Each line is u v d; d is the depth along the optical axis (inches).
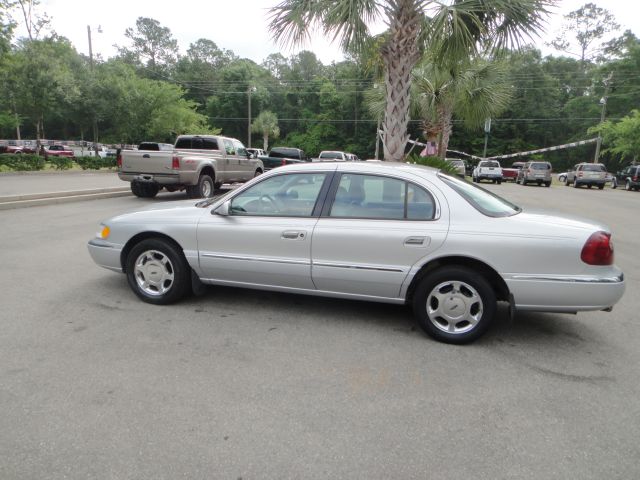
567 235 143.6
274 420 108.4
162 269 183.6
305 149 2529.5
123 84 1200.2
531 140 2210.9
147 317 171.5
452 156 2212.1
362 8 316.5
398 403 117.4
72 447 96.8
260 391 121.2
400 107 354.0
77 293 195.2
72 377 125.3
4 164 804.0
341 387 124.6
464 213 153.2
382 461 95.1
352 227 160.4
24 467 90.6
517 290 146.6
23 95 896.9
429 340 157.5
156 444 98.6
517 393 123.9
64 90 961.5
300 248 165.8
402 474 91.4
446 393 123.0
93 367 131.3
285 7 328.5
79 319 167.0
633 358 147.9
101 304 183.3
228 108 2655.0
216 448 97.8
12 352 139.1
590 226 147.7
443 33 312.3
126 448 97.0
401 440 102.3
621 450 100.4
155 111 1334.9
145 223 184.1
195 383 124.3
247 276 176.6
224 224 174.9
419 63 401.1
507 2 305.9
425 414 112.7
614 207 651.5
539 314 187.9
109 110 1160.2
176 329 161.0
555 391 125.5
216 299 194.2
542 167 1186.6
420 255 153.6
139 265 186.1
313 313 180.5
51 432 101.4
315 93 2677.2
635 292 224.4
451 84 588.7
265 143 2346.2
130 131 1243.8
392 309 187.0
